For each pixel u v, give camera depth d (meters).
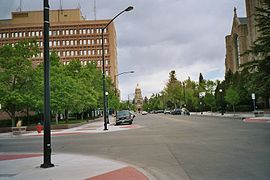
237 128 25.25
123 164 11.40
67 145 19.55
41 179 9.06
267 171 8.98
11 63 36.53
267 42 24.88
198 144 16.03
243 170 9.28
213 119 44.62
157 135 22.70
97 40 144.38
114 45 150.38
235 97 54.78
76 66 56.59
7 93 35.53
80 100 44.75
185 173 9.41
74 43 144.50
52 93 39.84
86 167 10.83
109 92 74.44
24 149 18.88
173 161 11.57
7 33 143.12
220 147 14.48
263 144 14.77
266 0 25.12
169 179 8.84
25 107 39.41
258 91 26.33
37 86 37.59
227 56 95.88
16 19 148.75
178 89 113.69
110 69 142.38
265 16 25.19
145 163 11.59
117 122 43.22
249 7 71.31
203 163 10.78
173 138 19.81
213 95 80.62
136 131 28.45
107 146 17.67
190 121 41.16
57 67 44.50
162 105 148.38
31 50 37.94
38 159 13.39
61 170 10.38
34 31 142.50
